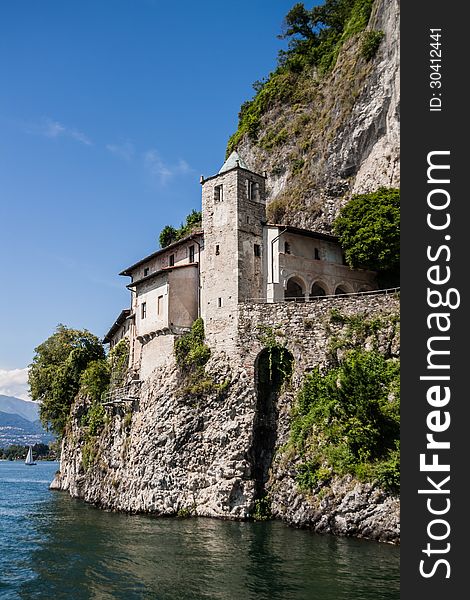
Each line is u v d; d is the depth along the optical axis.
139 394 50.62
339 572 26.38
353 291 52.97
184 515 41.91
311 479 36.38
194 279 50.53
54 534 37.84
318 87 72.69
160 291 50.28
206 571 27.44
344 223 50.75
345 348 40.34
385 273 51.50
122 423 51.62
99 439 56.53
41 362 81.81
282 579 25.72
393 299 39.91
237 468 40.97
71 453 67.50
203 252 50.34
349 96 59.81
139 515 44.16
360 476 33.72
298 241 50.44
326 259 51.94
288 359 43.06
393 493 32.34
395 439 34.03
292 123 72.19
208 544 32.81
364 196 50.78
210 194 50.12
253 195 49.81
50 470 141.75
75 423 67.31
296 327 42.94
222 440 42.06
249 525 37.88
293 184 65.81
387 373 36.84
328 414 37.97
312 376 40.91
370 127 56.62
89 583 26.30
